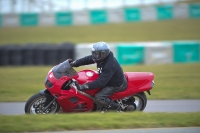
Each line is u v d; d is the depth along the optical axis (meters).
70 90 22.91
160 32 81.12
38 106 22.81
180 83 39.47
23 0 113.69
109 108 24.12
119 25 92.75
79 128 18.75
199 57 55.47
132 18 97.06
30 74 46.44
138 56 54.62
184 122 19.95
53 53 53.44
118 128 19.08
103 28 89.81
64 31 88.12
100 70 23.53
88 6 117.00
